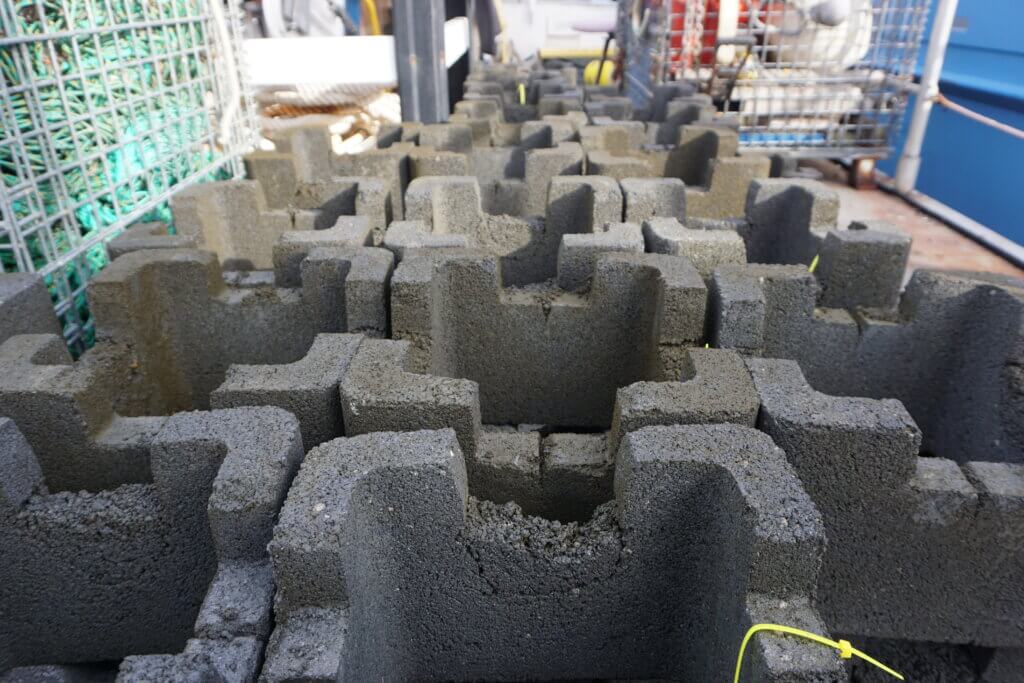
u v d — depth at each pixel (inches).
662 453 75.4
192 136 179.3
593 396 133.4
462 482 79.4
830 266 129.1
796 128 301.9
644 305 123.2
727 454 75.2
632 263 120.8
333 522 67.6
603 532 79.7
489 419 137.0
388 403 87.2
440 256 123.0
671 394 87.2
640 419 85.3
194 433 80.9
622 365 129.4
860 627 94.4
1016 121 263.1
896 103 301.0
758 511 67.7
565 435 95.2
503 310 126.3
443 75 275.4
